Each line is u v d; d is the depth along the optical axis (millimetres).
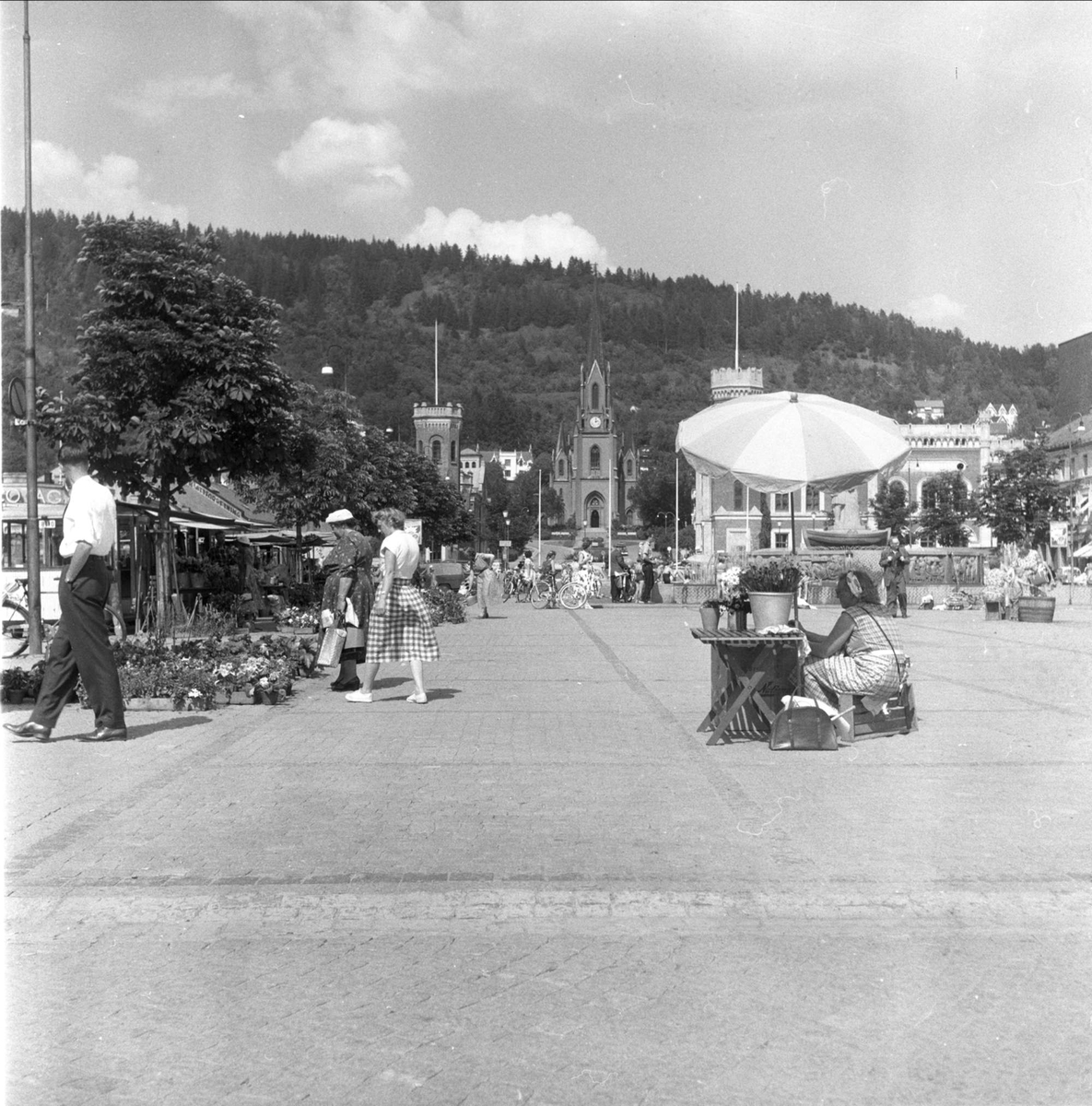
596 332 188625
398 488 59250
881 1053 3896
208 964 4695
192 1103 3559
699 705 12391
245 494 41500
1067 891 5621
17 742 9945
